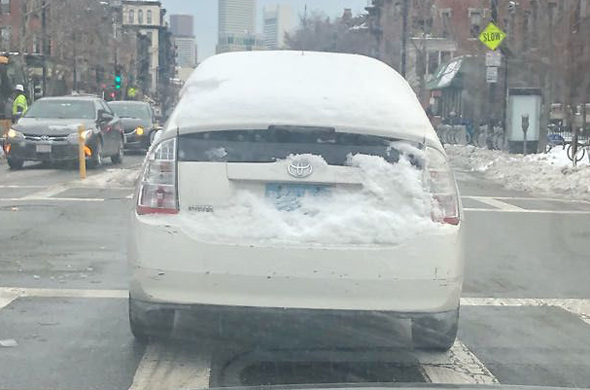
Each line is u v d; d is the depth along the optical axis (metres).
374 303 4.63
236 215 4.68
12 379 4.79
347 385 3.34
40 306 6.41
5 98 23.53
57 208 11.73
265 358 5.18
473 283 7.62
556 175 17.06
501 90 30.28
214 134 4.80
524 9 30.33
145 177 4.84
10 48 43.19
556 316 6.50
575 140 19.31
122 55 69.50
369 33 64.00
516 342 5.74
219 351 5.30
